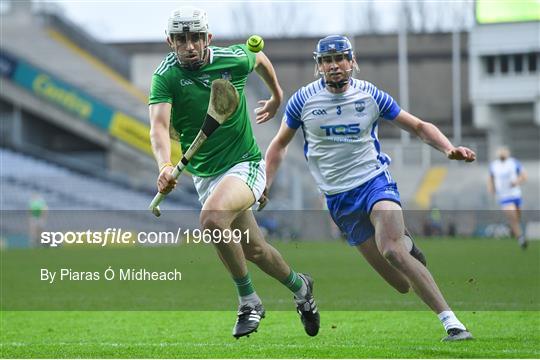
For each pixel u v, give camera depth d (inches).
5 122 3956.7
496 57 4603.8
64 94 3789.4
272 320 971.3
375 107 758.5
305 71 5502.0
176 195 3467.0
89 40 4205.2
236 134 745.6
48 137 4074.8
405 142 4808.1
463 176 4202.8
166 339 825.5
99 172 3629.4
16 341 820.6
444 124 5433.1
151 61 4215.1
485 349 690.8
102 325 954.1
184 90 733.9
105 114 3796.8
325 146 767.1
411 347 715.4
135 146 3806.6
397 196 752.3
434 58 5482.3
